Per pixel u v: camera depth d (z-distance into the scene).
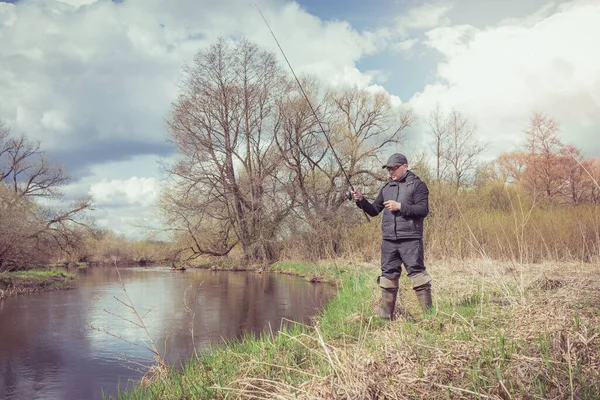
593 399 2.32
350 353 3.47
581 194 17.70
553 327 3.28
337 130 28.86
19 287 14.43
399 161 5.41
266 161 28.91
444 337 3.71
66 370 5.33
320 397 2.62
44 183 36.09
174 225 28.94
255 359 3.96
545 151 21.73
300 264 22.91
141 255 36.72
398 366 2.93
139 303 10.76
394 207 5.20
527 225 11.37
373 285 9.86
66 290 14.26
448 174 19.86
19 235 20.33
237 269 26.45
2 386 4.78
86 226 28.77
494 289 6.12
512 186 15.72
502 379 2.58
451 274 8.68
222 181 28.45
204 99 28.30
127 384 4.77
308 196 25.83
